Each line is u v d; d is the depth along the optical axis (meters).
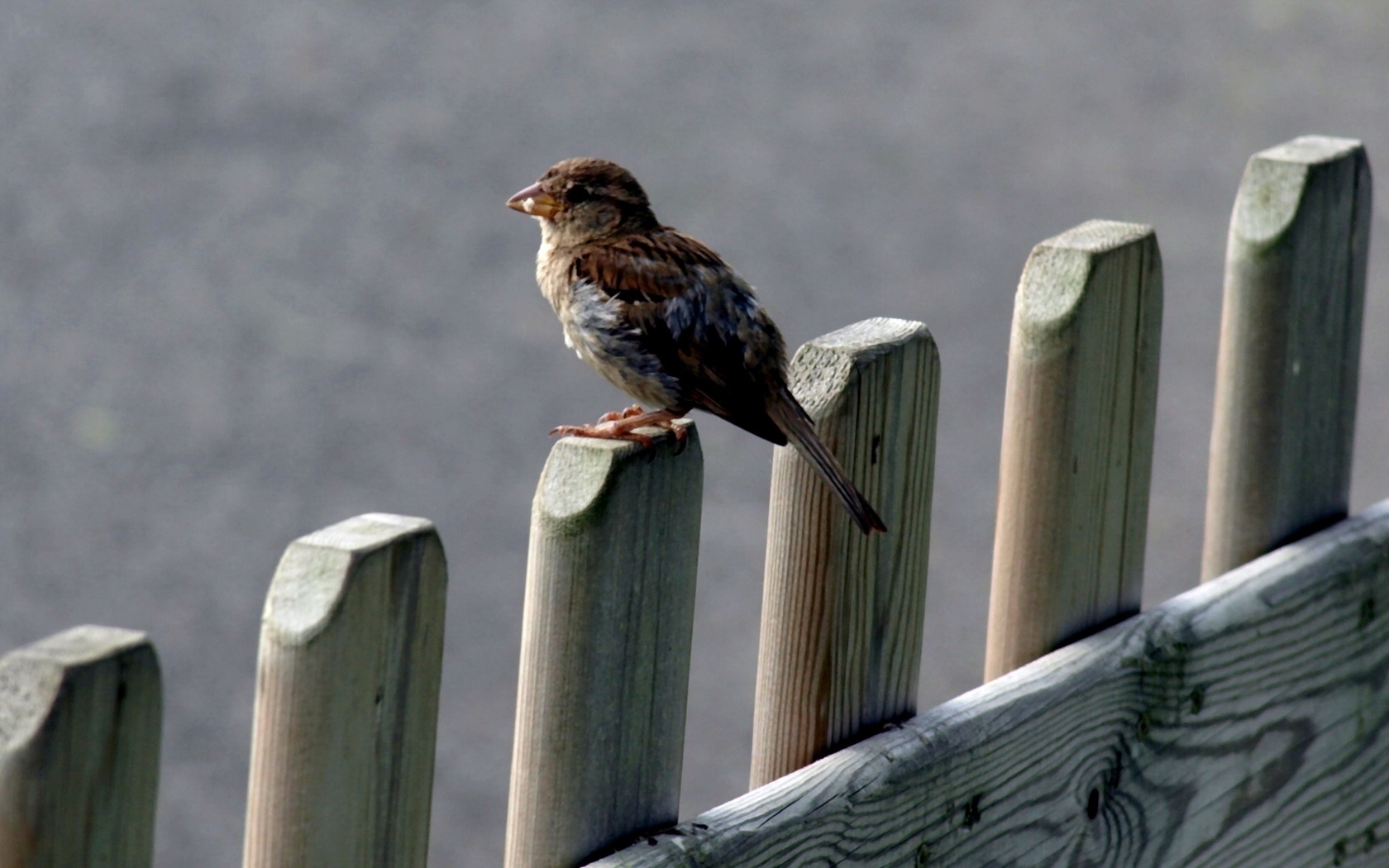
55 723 2.52
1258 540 5.04
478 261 19.77
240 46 25.64
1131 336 4.41
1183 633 4.46
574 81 25.30
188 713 11.78
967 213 21.39
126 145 22.23
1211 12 29.06
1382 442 16.33
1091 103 25.19
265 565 13.69
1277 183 4.92
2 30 25.50
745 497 14.95
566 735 3.44
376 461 15.34
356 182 21.64
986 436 16.19
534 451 15.67
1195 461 15.92
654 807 3.62
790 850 3.66
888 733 3.90
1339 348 5.14
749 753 11.52
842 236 20.53
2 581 13.18
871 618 4.02
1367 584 5.00
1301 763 4.89
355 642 2.95
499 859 10.44
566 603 3.40
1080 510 4.38
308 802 2.96
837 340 3.93
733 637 12.81
